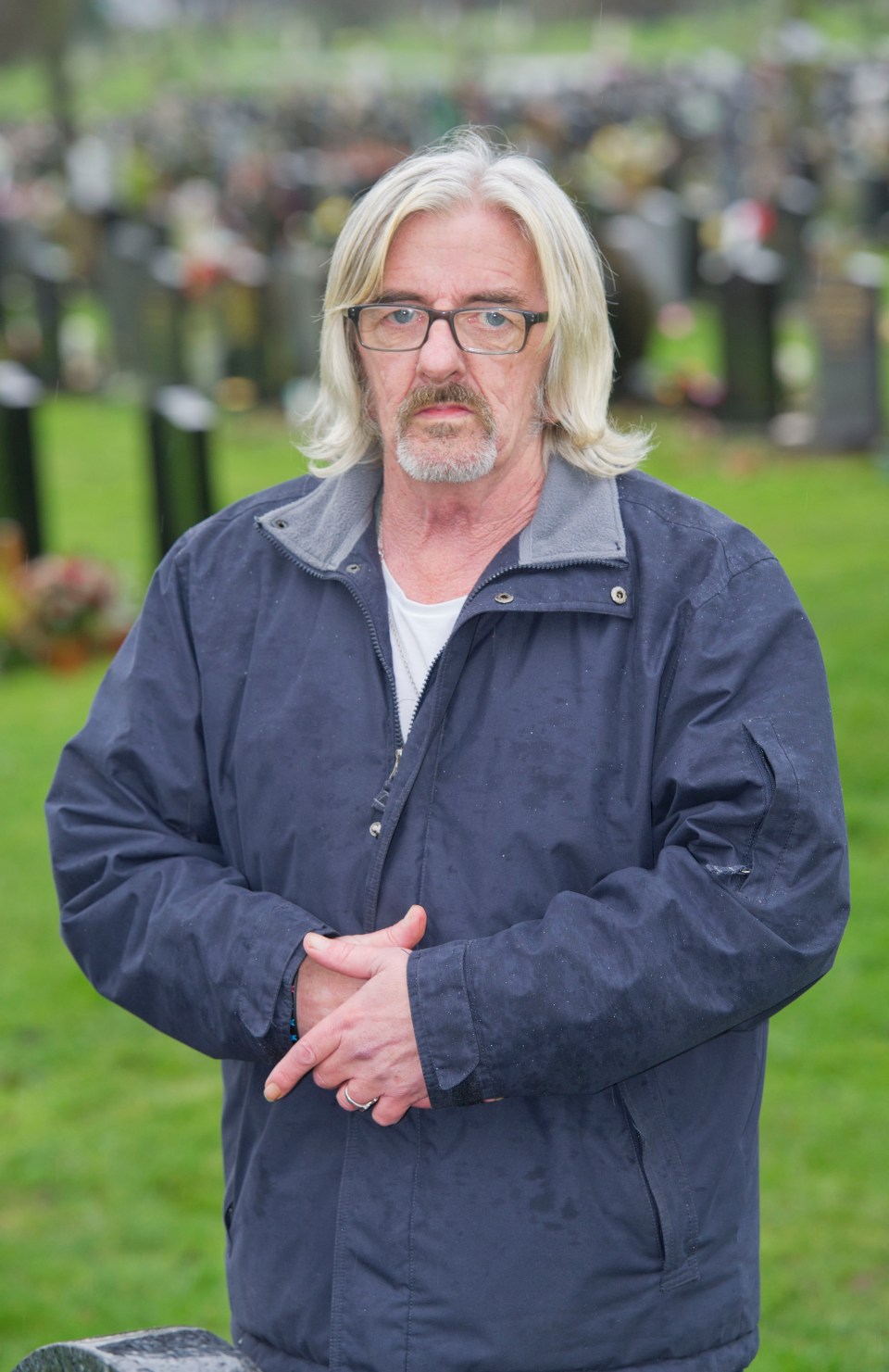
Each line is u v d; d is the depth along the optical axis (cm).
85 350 1781
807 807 204
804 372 1364
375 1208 210
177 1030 219
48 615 904
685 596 219
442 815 217
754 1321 223
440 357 218
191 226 2238
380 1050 200
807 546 966
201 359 1584
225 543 242
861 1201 418
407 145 3262
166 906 219
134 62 8675
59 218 2233
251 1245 222
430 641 229
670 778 211
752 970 201
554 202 226
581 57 7669
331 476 241
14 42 7000
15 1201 440
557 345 229
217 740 231
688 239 1791
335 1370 209
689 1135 215
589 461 232
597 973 198
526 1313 208
